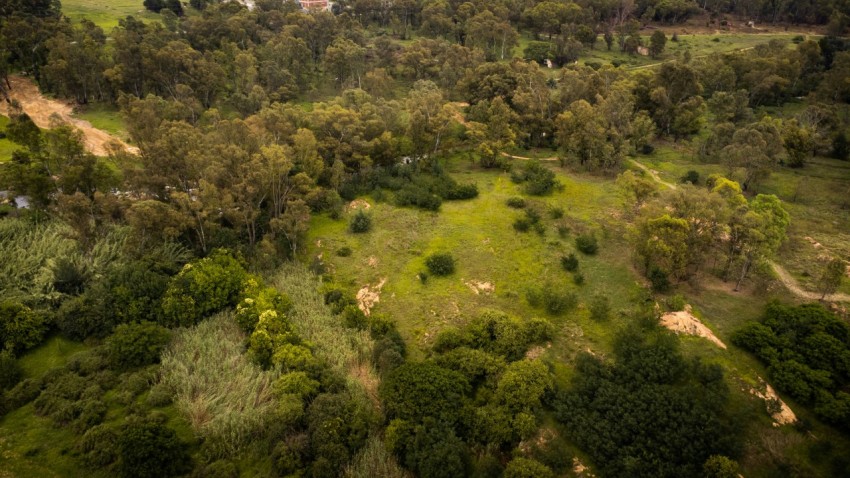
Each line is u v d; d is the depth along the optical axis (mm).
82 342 48094
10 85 102312
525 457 37281
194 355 46250
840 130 91438
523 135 94188
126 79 98562
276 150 62094
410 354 48094
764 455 36250
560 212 68625
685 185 60156
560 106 97812
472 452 38344
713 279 54188
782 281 53562
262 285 55406
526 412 39531
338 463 36594
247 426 38875
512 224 67688
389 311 53625
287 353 44812
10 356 44875
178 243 58594
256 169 61031
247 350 46938
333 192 72875
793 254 58438
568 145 86250
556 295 51594
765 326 45281
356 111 88875
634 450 36000
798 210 68562
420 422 39281
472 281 57125
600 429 37656
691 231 52125
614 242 62625
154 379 43438
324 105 91250
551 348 46969
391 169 83625
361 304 55094
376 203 75000
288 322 49719
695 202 52750
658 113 99688
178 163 63250
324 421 38281
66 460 36281
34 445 37156
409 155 87000
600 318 49562
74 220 56375
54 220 61844
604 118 85812
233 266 55000
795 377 40188
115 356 44562
